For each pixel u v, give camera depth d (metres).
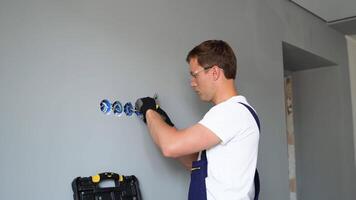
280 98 2.59
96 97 1.46
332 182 3.43
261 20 2.50
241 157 1.30
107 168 1.47
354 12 3.09
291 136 3.64
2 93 1.20
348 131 3.49
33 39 1.29
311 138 3.59
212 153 1.31
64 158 1.34
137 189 1.53
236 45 2.24
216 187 1.29
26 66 1.26
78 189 1.34
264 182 2.35
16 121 1.22
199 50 1.42
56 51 1.35
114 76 1.53
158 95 1.70
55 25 1.35
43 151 1.28
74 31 1.41
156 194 1.63
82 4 1.45
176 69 1.80
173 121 1.75
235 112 1.31
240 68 2.26
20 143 1.23
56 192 1.30
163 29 1.76
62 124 1.34
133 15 1.63
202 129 1.27
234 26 2.24
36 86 1.28
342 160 3.39
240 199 1.29
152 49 1.70
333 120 3.48
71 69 1.39
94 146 1.44
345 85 3.55
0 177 1.17
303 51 3.01
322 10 3.04
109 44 1.52
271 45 2.56
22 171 1.22
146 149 1.63
